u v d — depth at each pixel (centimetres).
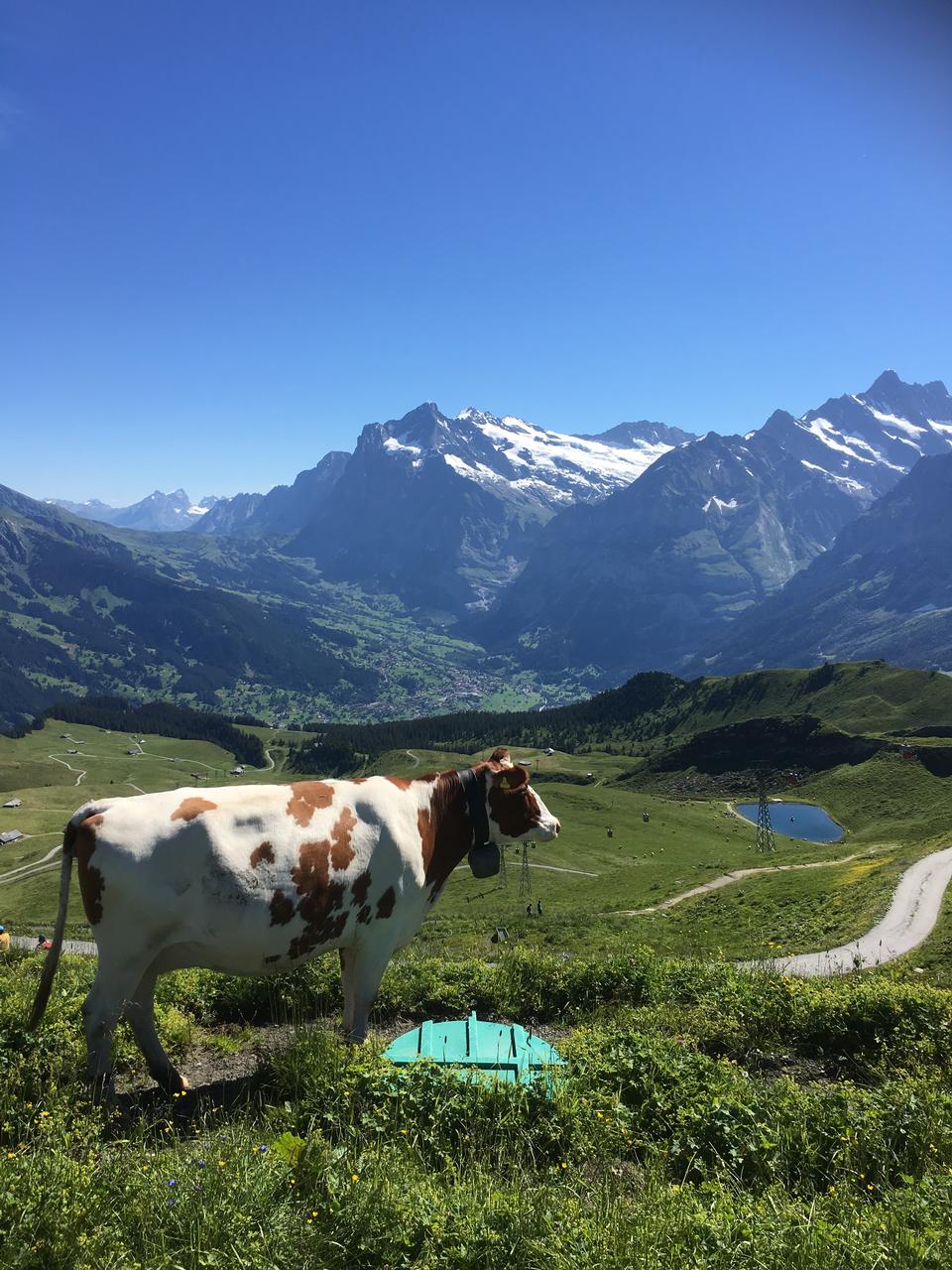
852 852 5325
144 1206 352
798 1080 570
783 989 661
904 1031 601
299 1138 398
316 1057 493
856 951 2089
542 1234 351
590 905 4397
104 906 481
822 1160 427
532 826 614
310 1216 358
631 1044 525
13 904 6238
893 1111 454
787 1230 354
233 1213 349
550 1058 509
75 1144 420
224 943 497
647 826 9144
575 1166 420
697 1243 348
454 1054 509
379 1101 444
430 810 583
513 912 4459
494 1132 429
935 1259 337
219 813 498
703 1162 424
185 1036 582
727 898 3891
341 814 536
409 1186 375
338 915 530
